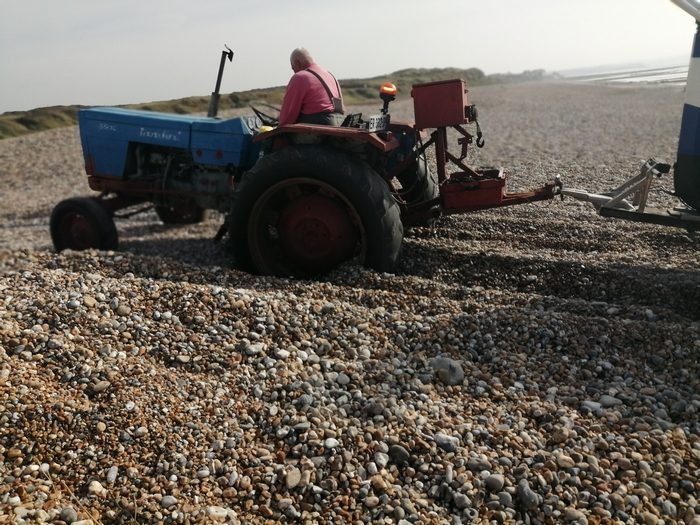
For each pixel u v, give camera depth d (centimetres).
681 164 456
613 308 393
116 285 384
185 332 342
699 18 420
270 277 441
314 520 227
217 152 547
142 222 806
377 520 227
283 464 249
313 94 474
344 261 469
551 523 225
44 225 844
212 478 244
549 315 366
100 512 230
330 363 319
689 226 437
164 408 277
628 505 229
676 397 296
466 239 562
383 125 484
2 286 387
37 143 1561
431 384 304
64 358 307
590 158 984
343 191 445
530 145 1157
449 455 252
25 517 220
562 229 574
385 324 359
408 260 493
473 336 351
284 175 451
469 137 490
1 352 307
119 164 585
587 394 301
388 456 254
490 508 232
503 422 276
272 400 289
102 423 265
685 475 244
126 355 319
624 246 529
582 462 249
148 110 644
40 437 258
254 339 338
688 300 416
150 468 248
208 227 757
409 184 566
